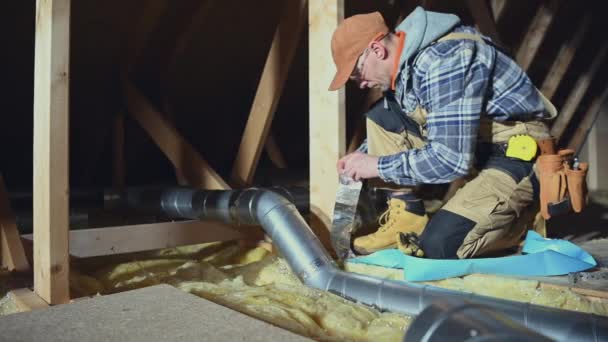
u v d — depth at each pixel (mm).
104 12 2244
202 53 2670
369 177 1539
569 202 1446
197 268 1587
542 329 948
